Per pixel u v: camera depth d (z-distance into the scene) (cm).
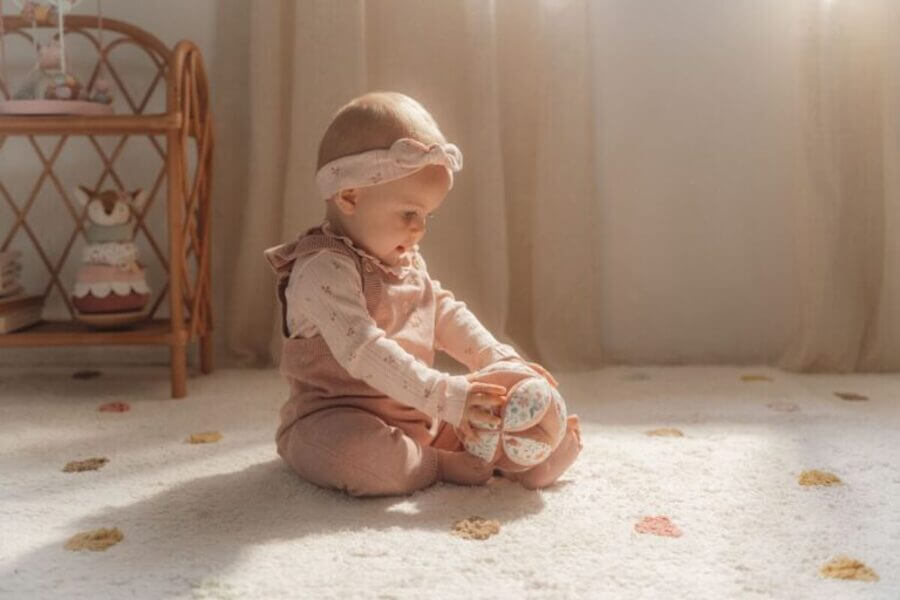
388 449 95
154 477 105
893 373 166
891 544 82
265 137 168
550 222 169
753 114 174
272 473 105
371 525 88
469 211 172
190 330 155
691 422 129
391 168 96
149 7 175
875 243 166
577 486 99
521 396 95
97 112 151
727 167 175
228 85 173
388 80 171
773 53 173
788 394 148
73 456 115
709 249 176
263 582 75
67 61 176
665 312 178
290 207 167
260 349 175
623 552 81
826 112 161
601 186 176
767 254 176
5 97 172
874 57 163
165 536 86
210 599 72
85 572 77
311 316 98
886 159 160
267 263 172
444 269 172
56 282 175
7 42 175
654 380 162
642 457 109
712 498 95
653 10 173
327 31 164
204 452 115
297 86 165
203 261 163
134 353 181
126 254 157
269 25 166
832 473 103
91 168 177
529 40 171
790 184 174
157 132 147
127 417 135
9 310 154
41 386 158
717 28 173
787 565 78
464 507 93
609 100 175
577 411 137
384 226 99
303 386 104
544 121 168
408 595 72
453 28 170
